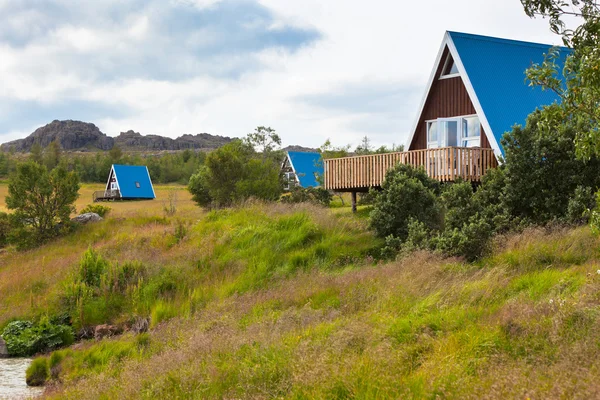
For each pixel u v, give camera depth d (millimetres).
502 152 24969
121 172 85250
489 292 12086
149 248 24406
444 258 17250
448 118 28031
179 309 17734
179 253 22562
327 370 7309
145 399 8695
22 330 17812
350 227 22922
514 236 17438
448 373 6898
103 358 13812
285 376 7953
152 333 15250
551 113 9742
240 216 25656
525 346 7980
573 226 18109
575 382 5816
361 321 10453
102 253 24453
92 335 18016
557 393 5594
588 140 9578
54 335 17500
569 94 9516
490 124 25562
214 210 28031
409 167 23516
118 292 19750
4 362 16016
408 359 8156
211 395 8180
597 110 9305
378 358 7648
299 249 21344
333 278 16922
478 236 17438
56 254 28172
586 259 15273
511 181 20625
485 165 25016
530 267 15172
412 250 18734
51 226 31609
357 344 8844
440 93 28625
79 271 20859
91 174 145125
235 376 8586
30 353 16984
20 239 30859
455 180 23641
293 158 62469
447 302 11562
